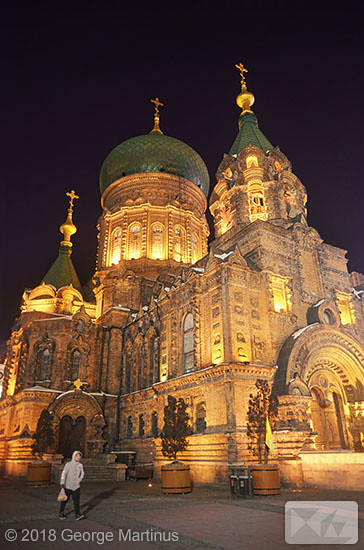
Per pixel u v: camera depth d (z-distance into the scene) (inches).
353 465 949.2
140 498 865.5
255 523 572.4
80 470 652.7
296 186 1758.1
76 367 1776.6
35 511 710.5
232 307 1218.0
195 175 2421.3
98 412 1662.2
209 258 1347.2
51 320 1785.2
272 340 1258.0
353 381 1350.9
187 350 1370.6
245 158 1758.1
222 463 1065.5
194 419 1237.7
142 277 2007.9
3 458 1674.5
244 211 1627.7
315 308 1380.4
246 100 2074.3
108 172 2418.8
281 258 1423.5
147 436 1517.0
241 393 1114.1
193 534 511.2
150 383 1569.9
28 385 1681.8
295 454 1077.1
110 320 1873.8
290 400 1130.0
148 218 2180.1
